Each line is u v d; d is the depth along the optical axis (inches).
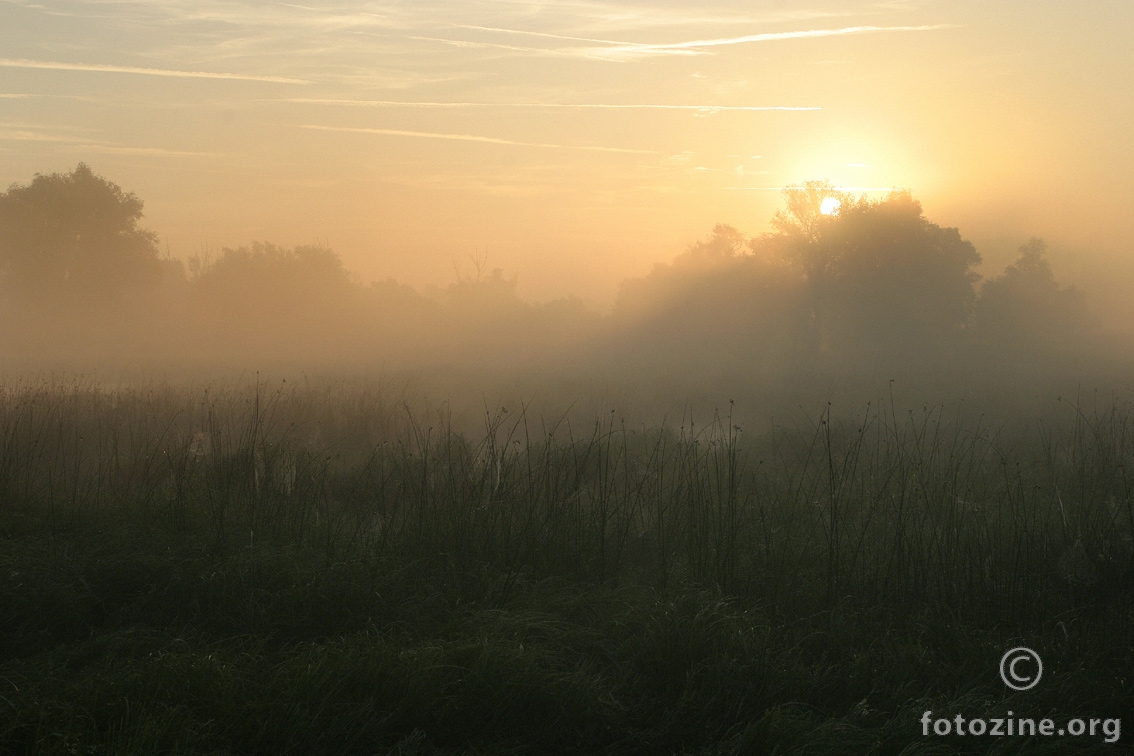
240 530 267.7
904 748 155.9
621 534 270.8
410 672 172.7
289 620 210.8
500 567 249.4
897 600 227.8
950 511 257.8
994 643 196.7
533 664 179.2
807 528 285.9
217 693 165.0
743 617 208.1
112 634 197.0
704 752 158.4
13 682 170.4
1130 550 242.4
